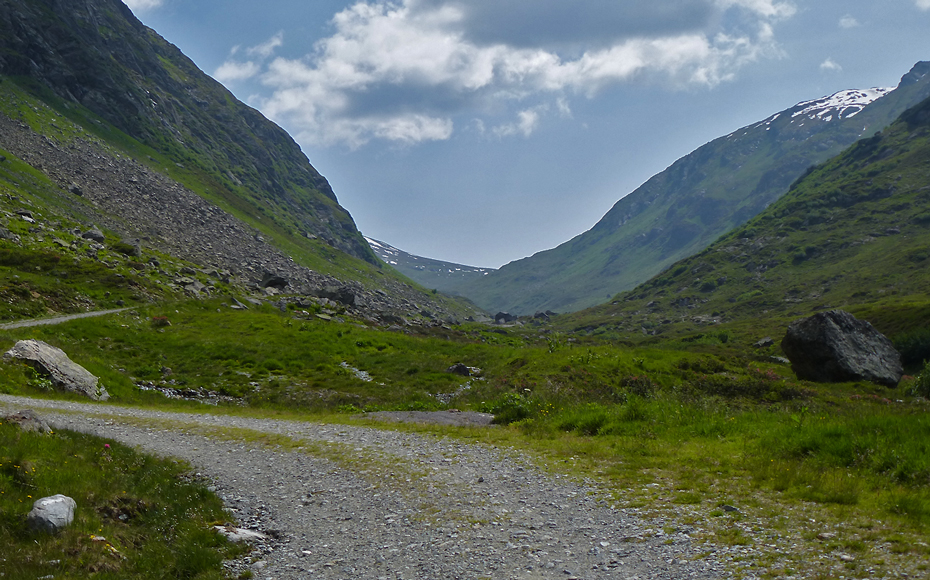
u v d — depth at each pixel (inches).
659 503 431.8
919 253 7150.6
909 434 500.7
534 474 534.3
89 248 2807.6
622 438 662.5
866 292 6692.9
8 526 354.0
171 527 417.7
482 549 365.7
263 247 6274.6
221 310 2310.5
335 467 596.7
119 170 5807.1
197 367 1493.6
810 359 1596.9
